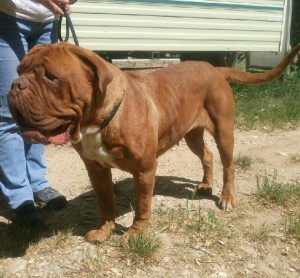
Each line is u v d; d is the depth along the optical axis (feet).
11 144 4.38
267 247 4.21
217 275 3.81
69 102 3.36
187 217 4.50
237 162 6.04
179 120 4.39
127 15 9.11
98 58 3.39
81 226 4.44
